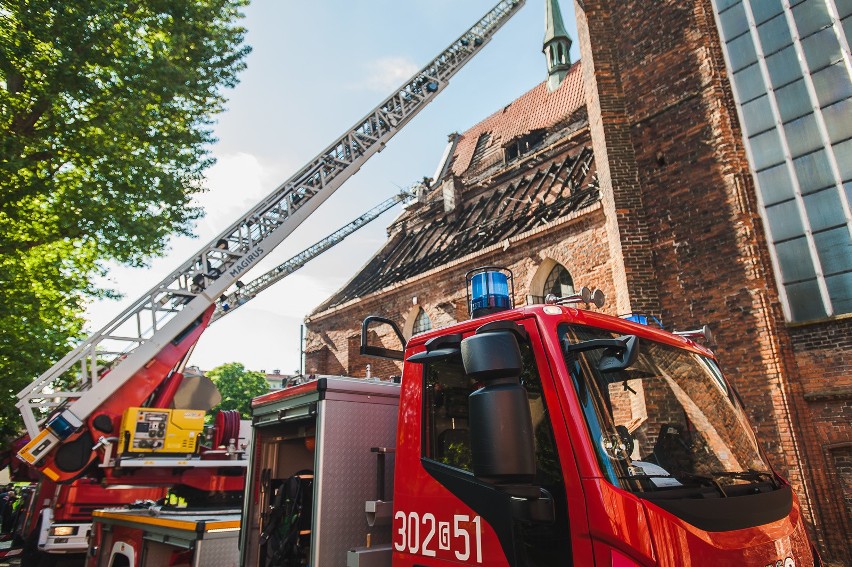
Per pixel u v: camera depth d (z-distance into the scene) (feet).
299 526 13.44
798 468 26.61
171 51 41.14
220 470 30.66
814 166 29.99
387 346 69.87
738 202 31.55
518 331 8.52
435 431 10.26
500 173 76.79
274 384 255.70
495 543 8.52
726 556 7.39
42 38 33.68
